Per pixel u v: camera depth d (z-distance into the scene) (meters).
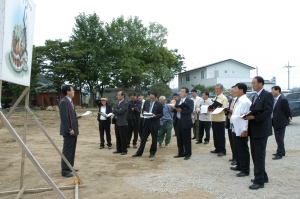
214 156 7.74
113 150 8.96
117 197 4.56
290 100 15.55
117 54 37.53
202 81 44.44
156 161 7.21
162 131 9.27
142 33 41.50
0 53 3.25
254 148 4.98
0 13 3.27
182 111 7.38
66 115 5.71
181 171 6.14
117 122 8.17
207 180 5.41
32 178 5.80
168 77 42.50
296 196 4.48
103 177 5.77
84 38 36.28
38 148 9.30
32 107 31.59
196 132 10.84
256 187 4.82
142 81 40.25
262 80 4.90
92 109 32.25
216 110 6.52
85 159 7.57
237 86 5.45
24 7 4.13
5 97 27.17
